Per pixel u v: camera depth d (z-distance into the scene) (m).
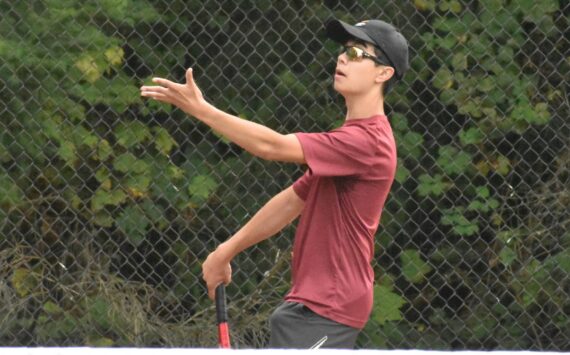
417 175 23.61
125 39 23.47
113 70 23.38
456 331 23.62
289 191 13.99
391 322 23.56
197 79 23.66
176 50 23.64
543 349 23.66
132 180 23.47
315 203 13.27
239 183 23.73
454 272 23.61
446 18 23.59
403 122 23.58
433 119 23.62
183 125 23.88
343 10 23.75
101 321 23.42
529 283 23.61
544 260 23.69
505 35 23.59
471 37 23.56
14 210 23.33
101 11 23.31
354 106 13.48
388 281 23.64
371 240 13.37
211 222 23.67
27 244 23.53
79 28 23.30
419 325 23.66
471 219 23.58
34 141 23.19
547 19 23.58
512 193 23.73
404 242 23.62
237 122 12.71
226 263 14.19
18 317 23.45
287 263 23.69
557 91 23.83
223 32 23.64
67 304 23.52
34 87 23.14
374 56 13.37
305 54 23.69
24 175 23.27
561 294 23.66
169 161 23.66
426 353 9.81
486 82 23.56
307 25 23.62
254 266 23.69
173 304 23.66
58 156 23.20
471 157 23.56
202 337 23.45
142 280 23.61
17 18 23.17
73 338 23.45
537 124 23.61
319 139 12.94
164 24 23.58
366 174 13.08
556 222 23.77
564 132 23.77
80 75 23.20
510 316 23.64
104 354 8.82
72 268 23.58
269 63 23.67
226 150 23.94
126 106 23.38
